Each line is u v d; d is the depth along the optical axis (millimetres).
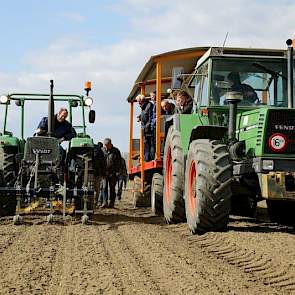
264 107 8906
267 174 8109
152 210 12984
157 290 5031
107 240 8070
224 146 8430
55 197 10391
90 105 11656
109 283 5301
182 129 9609
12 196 10492
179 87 10234
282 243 7504
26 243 7773
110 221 10742
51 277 5680
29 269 6023
